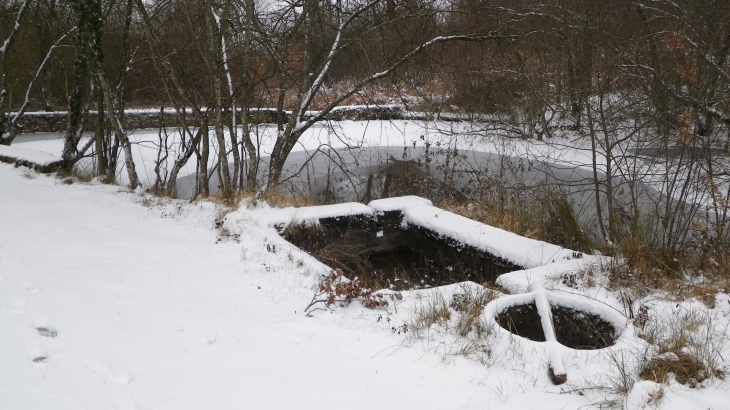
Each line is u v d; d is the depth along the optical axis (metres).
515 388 3.97
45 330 4.44
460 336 4.67
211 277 6.01
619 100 7.83
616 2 9.16
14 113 19.06
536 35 11.70
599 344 4.79
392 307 5.37
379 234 8.42
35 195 8.96
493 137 17.17
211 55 8.98
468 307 5.09
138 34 12.23
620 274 5.70
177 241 7.19
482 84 17.39
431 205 8.77
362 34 9.21
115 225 7.66
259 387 3.84
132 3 10.52
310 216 7.86
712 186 6.25
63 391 3.60
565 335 5.04
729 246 6.23
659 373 3.92
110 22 11.96
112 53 12.30
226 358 4.22
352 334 4.77
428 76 11.82
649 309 4.98
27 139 18.09
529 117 16.02
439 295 5.40
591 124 7.12
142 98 19.52
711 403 3.59
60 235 6.98
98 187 9.84
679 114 7.07
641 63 8.10
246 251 6.86
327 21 10.01
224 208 8.42
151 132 19.41
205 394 3.72
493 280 7.04
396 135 19.56
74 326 4.55
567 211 7.46
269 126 19.31
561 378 3.97
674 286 5.53
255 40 9.23
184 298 5.37
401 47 9.70
